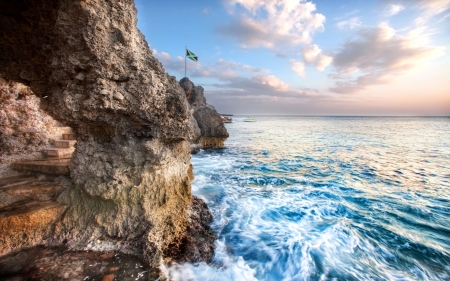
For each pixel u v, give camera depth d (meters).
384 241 6.51
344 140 33.31
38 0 3.94
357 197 9.89
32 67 4.67
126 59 4.18
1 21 4.18
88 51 3.86
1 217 4.16
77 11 3.70
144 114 4.48
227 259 5.36
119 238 4.78
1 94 6.25
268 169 15.09
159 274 4.15
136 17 4.54
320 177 13.18
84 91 4.20
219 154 21.52
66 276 3.79
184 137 5.14
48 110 4.84
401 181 12.57
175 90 4.85
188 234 5.84
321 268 5.30
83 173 4.80
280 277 5.00
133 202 4.88
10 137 6.32
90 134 4.88
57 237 4.63
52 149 6.75
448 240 6.64
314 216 7.92
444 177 13.46
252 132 49.06
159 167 4.99
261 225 7.14
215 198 9.26
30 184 5.16
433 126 72.38
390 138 36.03
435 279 5.09
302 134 44.00
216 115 26.33
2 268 3.83
